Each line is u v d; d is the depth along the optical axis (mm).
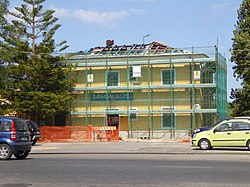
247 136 24312
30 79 45094
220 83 44969
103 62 45562
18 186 11750
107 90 45406
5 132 19656
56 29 48188
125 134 44312
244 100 41094
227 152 23109
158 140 39469
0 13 42531
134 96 44938
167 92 43969
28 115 45781
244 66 39844
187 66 43531
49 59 44938
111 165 16812
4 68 43062
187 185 11750
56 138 38719
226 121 25016
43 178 13242
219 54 44375
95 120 45688
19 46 45281
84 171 14891
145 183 12125
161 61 43812
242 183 12039
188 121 43094
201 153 22641
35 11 47250
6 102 45312
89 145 32031
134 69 44594
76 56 47406
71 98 44688
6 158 19484
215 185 11711
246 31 40500
